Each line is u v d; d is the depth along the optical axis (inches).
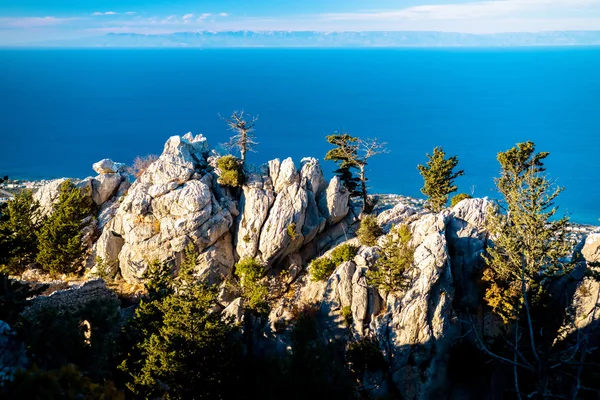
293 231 2787.9
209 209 2778.1
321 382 1407.5
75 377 845.2
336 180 3019.2
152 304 2026.3
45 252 2598.4
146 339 1831.9
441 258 2354.8
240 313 2395.4
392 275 2357.3
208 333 1834.4
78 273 2760.8
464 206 2628.0
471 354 2133.4
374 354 2191.2
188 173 2928.2
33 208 2778.1
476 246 2452.0
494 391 2048.5
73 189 2780.5
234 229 2918.3
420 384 2149.4
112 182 3164.4
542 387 772.6
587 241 2411.4
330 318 2410.2
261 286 2534.5
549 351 817.5
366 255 2564.0
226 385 1822.1
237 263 2851.9
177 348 1820.9
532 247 2236.7
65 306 2038.6
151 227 2760.8
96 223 3014.3
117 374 1807.3
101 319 1469.0
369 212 3213.6
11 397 795.4
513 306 2135.8
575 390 757.9
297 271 2881.4
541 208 2271.2
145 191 2844.5
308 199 2933.1
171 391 1724.9
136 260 2731.3
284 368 1449.3
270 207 2886.3
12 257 2305.6
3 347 1013.8
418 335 2234.3
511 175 2751.0
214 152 3230.8
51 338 1263.5
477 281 2379.4
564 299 2202.3
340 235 3038.9
